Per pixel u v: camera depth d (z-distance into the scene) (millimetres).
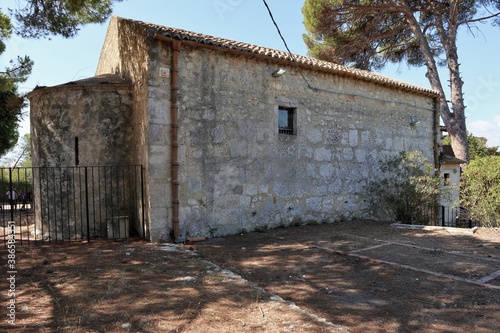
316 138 9141
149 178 6477
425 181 9969
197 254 5582
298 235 7535
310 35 18469
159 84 6613
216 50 7328
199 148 7113
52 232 7289
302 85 8898
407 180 10305
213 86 7336
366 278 4566
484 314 3439
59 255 5465
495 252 5961
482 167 8414
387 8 15234
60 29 8609
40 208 7422
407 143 11586
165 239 6641
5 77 11039
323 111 9320
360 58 18172
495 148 27594
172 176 6699
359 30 16641
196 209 7051
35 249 5918
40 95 7488
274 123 8336
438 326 3180
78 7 7980
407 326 3180
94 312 3275
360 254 5805
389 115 11023
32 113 7785
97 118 7285
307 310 3523
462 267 5031
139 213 7133
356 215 9945
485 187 8492
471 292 4035
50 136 7340
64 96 7250
